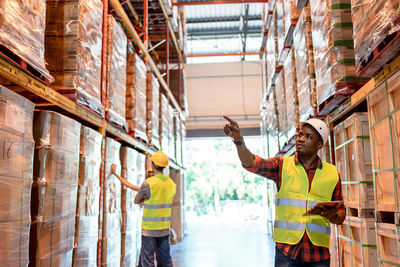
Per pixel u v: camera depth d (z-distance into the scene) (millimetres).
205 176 32656
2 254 2598
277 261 2660
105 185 5105
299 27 6227
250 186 31469
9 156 2715
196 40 22297
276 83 9305
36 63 3201
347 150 4723
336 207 2445
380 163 3711
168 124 10258
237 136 2576
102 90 5164
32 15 3160
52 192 3449
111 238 5207
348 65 4504
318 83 5234
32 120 3182
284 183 2707
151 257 5055
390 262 3387
